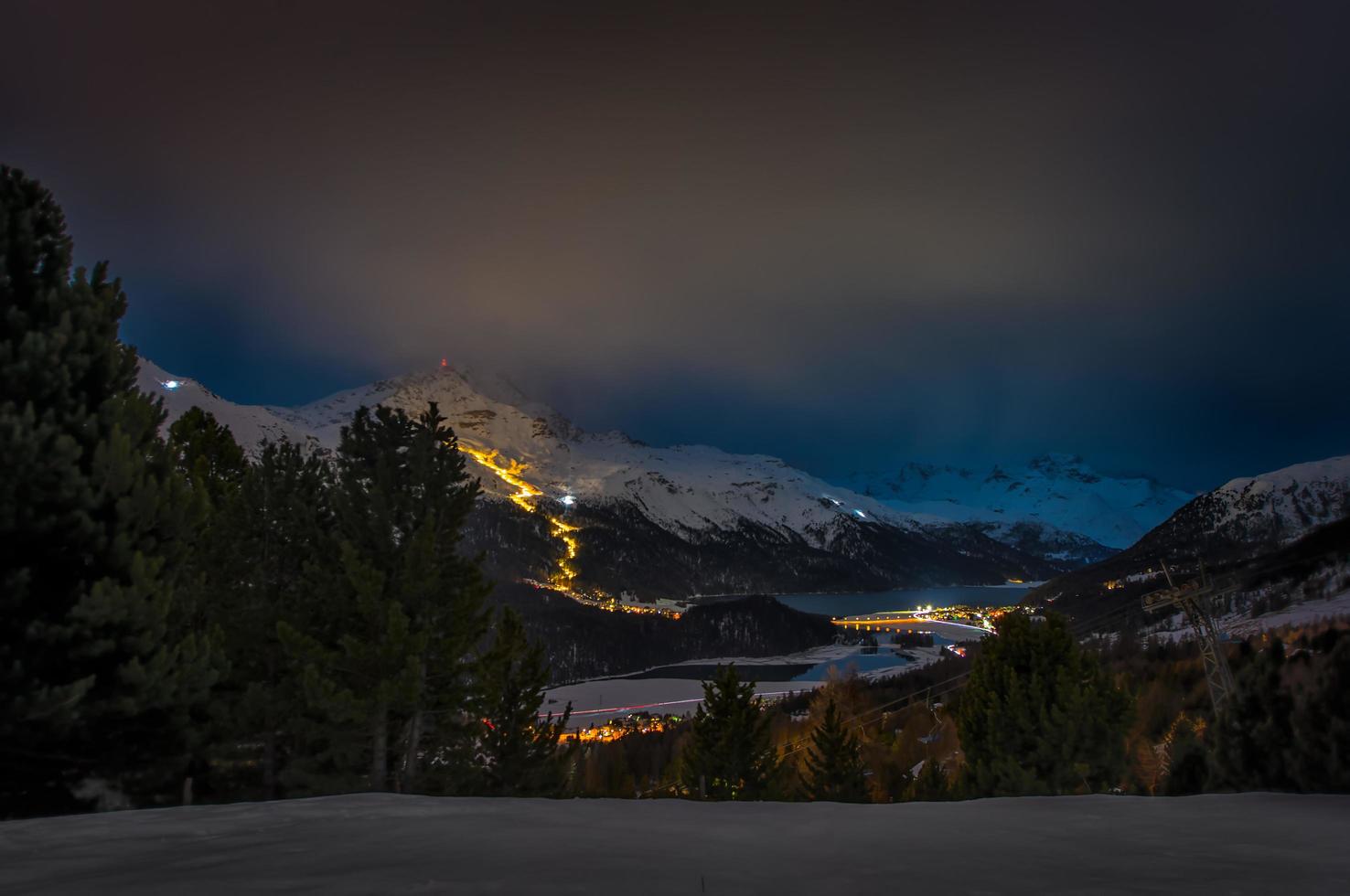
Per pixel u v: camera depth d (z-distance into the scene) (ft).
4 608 47.11
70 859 20.48
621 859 20.12
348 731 70.79
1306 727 34.14
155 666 50.57
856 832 25.05
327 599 74.54
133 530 53.98
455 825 25.84
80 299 55.98
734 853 21.13
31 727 47.11
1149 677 169.99
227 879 17.66
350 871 18.39
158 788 57.82
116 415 55.57
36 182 56.65
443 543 78.43
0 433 47.78
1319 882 17.54
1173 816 27.55
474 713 78.74
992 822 26.99
